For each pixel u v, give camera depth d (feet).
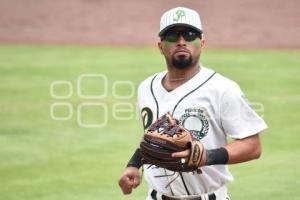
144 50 157.07
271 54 151.23
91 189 74.79
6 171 81.15
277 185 75.15
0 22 186.80
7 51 155.63
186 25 39.27
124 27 183.21
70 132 97.55
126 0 207.82
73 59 145.79
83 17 192.03
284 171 80.07
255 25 183.01
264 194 72.08
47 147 90.74
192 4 204.64
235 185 75.46
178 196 41.32
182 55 39.70
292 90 117.70
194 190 40.98
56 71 134.10
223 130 40.42
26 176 79.36
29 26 183.42
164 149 37.65
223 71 132.36
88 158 86.12
